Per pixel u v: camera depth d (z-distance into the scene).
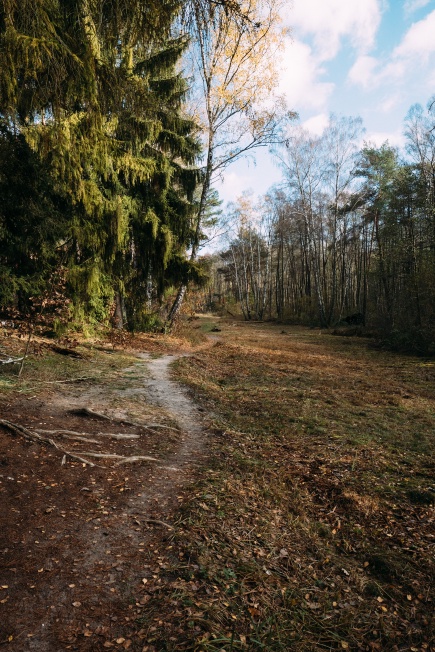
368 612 2.92
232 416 7.62
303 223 43.81
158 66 15.31
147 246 15.57
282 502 4.38
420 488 4.85
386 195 29.00
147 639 2.37
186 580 2.91
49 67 4.11
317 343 24.30
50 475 4.25
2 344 10.02
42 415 5.95
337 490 4.74
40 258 11.70
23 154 10.12
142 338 16.86
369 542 3.83
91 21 4.46
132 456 5.03
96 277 12.69
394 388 11.10
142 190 16.16
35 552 3.06
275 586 3.03
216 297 73.19
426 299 21.42
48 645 2.28
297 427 7.07
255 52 15.98
